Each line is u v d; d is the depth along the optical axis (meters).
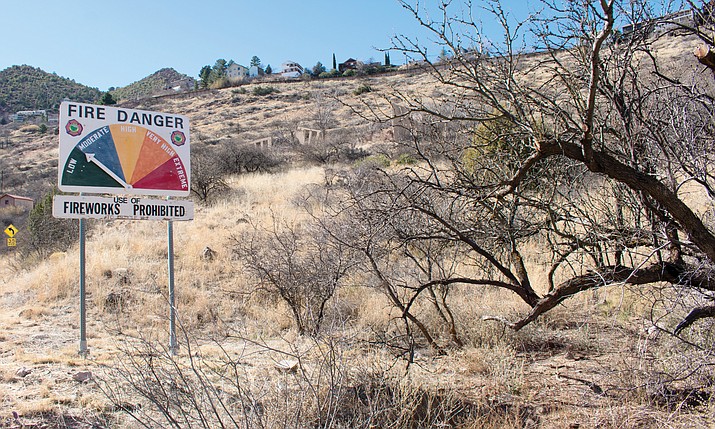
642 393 4.34
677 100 4.32
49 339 6.96
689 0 3.60
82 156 6.52
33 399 4.39
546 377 5.05
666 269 4.35
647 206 4.21
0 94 130.62
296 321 7.11
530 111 4.16
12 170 56.50
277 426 3.39
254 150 27.41
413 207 4.59
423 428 3.92
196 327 7.53
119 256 11.33
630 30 4.30
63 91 146.75
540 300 4.71
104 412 4.11
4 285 11.14
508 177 4.73
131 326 7.75
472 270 8.25
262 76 102.00
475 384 4.90
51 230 15.68
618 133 4.43
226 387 4.41
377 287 6.47
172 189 7.06
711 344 4.45
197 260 10.91
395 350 5.50
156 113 7.01
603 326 6.24
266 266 7.40
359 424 3.57
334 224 7.28
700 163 4.07
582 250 5.21
